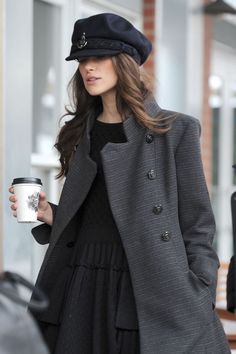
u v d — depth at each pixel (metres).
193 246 6.14
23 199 6.24
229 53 23.50
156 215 6.01
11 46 10.85
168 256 5.95
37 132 12.80
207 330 6.04
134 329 5.96
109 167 6.09
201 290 6.00
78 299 6.09
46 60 13.09
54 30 13.31
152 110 6.23
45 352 3.87
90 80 6.18
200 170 6.14
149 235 5.96
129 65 6.14
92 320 6.04
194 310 5.94
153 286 5.92
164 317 5.92
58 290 6.32
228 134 23.73
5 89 10.70
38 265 12.67
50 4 13.20
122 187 6.09
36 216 6.32
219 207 22.97
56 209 6.53
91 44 6.13
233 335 8.15
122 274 6.04
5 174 10.63
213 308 6.12
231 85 23.84
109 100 6.32
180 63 16.88
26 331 3.78
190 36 17.08
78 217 6.38
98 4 14.85
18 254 10.80
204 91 19.27
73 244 6.38
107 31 6.12
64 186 6.32
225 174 23.53
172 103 16.88
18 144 10.91
